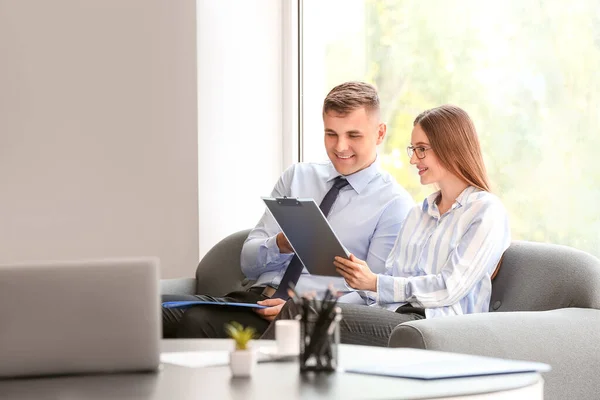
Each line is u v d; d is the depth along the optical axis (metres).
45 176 4.95
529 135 3.88
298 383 1.87
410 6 4.35
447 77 4.19
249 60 4.82
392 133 4.45
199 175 4.68
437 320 2.77
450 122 3.35
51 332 2.01
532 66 3.85
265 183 4.88
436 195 3.47
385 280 3.21
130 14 4.79
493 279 3.38
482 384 1.84
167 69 4.72
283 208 3.26
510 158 3.95
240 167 4.80
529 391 1.85
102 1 4.84
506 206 3.98
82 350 2.02
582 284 3.14
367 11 4.57
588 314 3.01
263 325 3.53
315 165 4.09
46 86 4.94
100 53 4.86
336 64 4.74
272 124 4.89
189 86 4.67
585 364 2.90
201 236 4.69
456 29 4.15
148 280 2.05
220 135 4.73
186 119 4.69
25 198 4.96
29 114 4.96
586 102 3.66
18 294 2.00
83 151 4.89
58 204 4.93
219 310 3.55
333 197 3.89
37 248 4.96
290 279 3.78
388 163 4.47
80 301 2.02
